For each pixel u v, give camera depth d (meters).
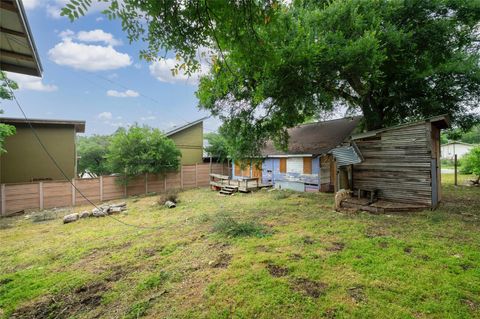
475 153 12.87
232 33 2.30
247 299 2.73
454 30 7.65
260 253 4.02
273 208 7.92
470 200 8.19
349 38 6.89
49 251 5.02
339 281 3.02
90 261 4.25
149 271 3.66
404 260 3.56
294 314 2.46
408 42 7.22
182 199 11.41
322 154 11.81
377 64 6.49
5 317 2.70
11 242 5.93
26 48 5.46
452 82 9.31
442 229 5.00
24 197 10.23
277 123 8.50
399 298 2.64
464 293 2.69
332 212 6.92
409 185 6.98
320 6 8.22
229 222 5.86
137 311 2.65
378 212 6.60
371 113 9.69
